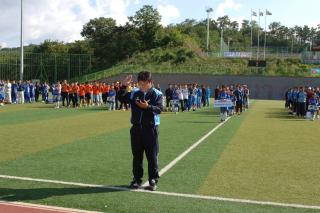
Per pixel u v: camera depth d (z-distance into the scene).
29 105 33.38
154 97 7.85
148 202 7.01
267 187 8.31
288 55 82.50
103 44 91.44
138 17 91.50
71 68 69.81
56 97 32.97
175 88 30.78
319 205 7.16
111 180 8.50
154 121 7.86
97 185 8.06
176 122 21.70
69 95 32.22
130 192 7.63
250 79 63.66
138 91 7.91
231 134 16.84
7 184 8.01
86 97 33.56
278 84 62.69
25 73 66.50
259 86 63.44
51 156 11.07
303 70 69.06
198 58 79.25
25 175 8.79
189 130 17.92
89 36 96.38
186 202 7.09
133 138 7.90
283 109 35.25
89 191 7.63
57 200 7.02
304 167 10.37
